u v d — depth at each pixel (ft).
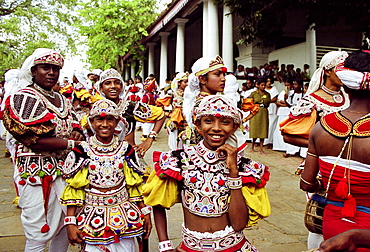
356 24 23.75
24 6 64.69
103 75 12.55
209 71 10.64
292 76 35.63
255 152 30.30
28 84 10.04
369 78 6.37
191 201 7.00
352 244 5.44
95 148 8.99
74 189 8.75
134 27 60.08
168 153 7.33
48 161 9.55
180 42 47.85
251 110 13.35
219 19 47.16
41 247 9.64
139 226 8.87
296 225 14.60
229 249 6.92
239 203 6.79
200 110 6.93
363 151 6.41
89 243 8.41
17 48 66.74
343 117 6.82
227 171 7.01
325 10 23.18
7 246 12.56
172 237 13.33
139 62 78.69
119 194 8.95
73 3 67.00
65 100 10.44
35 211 9.37
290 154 28.45
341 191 6.61
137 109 12.81
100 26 59.93
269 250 12.31
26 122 8.80
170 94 22.09
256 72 38.58
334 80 9.78
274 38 28.66
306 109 9.79
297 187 20.25
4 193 19.38
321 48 42.70
